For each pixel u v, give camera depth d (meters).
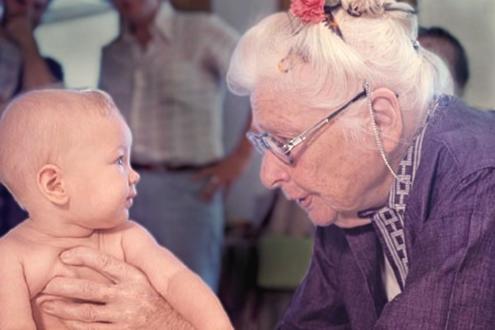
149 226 4.28
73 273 2.02
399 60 1.97
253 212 5.09
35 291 2.00
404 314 1.89
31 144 1.98
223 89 4.40
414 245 1.98
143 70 4.28
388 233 2.11
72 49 4.95
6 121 2.00
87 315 2.00
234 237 4.77
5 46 4.32
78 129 1.98
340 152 1.99
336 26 1.97
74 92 2.03
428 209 1.99
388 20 1.99
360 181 2.01
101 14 4.96
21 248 2.00
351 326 2.29
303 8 1.98
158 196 4.27
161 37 4.28
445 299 1.88
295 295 2.40
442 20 3.10
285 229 4.64
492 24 3.16
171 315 2.03
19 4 4.34
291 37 1.99
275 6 5.31
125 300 2.01
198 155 4.31
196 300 2.01
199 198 4.31
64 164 1.98
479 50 3.20
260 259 4.59
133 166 4.29
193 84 4.29
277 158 2.05
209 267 4.36
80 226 2.03
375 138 1.97
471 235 1.89
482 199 1.91
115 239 2.08
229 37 4.33
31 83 4.34
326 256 2.32
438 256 1.90
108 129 2.00
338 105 1.96
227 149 5.47
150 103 4.28
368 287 2.22
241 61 2.04
